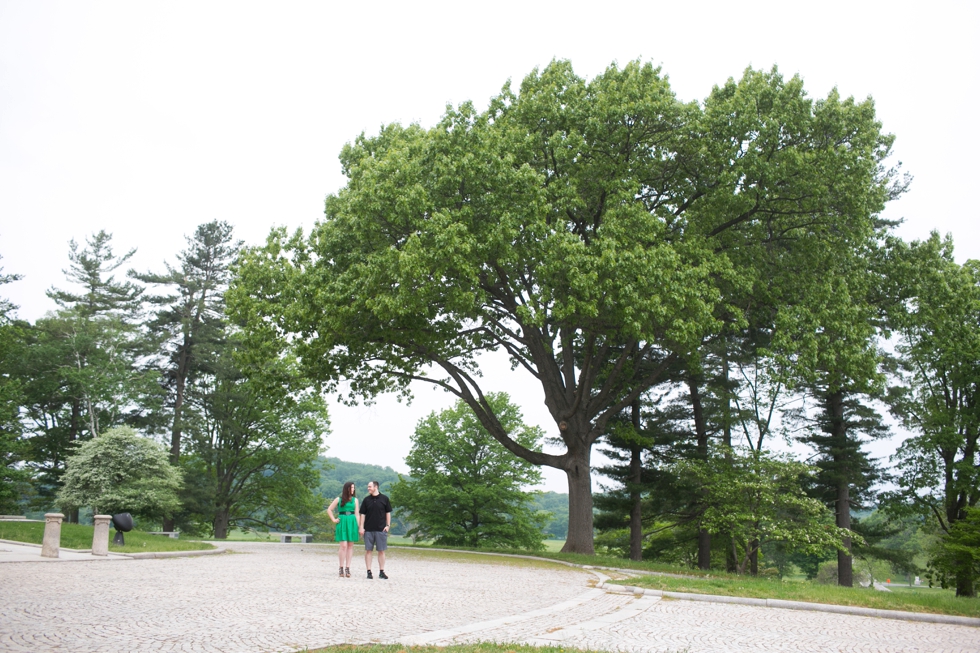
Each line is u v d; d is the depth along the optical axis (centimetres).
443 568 1881
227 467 5088
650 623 1046
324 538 6116
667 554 4219
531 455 2633
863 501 3494
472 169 2072
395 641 791
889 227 3725
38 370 4562
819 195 2356
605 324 2331
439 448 5006
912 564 3453
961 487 3114
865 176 2375
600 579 1714
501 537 4894
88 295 5322
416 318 2241
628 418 3566
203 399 5081
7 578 1206
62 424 4825
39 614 855
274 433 5128
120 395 4428
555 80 2438
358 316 2180
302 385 2738
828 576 6588
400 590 1292
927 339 3225
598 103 2305
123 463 3152
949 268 3077
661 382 3606
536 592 1385
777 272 2531
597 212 2488
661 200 2577
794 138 2400
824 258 2453
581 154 2356
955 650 945
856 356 2302
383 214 2108
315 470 5403
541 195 2089
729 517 2308
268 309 2512
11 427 4375
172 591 1132
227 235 5206
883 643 977
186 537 4528
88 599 1000
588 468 2617
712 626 1048
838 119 2406
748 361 3462
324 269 2253
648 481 3581
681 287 2086
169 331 5000
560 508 10006
